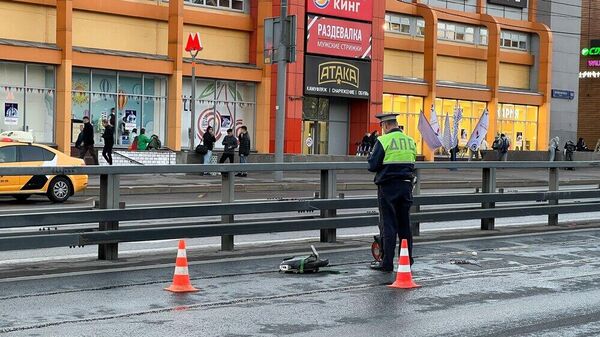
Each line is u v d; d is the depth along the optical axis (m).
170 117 45.28
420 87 57.59
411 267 13.61
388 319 9.89
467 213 17.72
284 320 9.74
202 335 8.96
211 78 47.16
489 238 17.45
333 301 10.88
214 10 47.53
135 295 10.98
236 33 48.75
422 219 16.80
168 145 45.34
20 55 39.31
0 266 13.04
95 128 42.94
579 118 83.62
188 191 30.34
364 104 54.31
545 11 68.38
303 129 52.53
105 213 12.95
